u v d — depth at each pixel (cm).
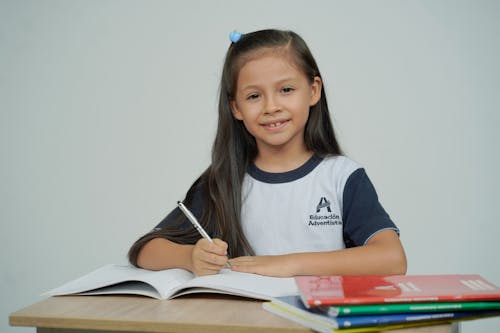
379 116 242
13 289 279
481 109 233
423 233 240
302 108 140
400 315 83
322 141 149
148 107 263
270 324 84
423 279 94
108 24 264
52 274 275
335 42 244
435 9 235
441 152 237
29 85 273
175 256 120
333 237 142
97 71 267
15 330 277
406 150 240
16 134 275
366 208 138
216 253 112
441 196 238
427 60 237
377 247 120
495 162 233
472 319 86
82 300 101
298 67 139
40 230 275
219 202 147
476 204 235
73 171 271
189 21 257
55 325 91
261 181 148
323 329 80
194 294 103
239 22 253
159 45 260
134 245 130
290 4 248
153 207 265
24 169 276
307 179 145
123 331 94
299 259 115
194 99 258
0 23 273
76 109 270
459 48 234
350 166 145
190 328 86
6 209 278
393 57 240
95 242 271
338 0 244
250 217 148
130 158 266
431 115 238
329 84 246
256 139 148
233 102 147
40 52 271
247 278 106
